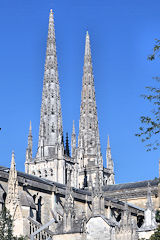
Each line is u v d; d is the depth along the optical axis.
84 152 195.12
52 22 193.88
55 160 169.25
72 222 80.81
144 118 46.94
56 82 185.62
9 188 88.19
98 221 83.06
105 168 194.88
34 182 96.81
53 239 81.19
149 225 92.25
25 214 88.69
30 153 176.12
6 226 69.19
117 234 82.19
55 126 178.12
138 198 133.00
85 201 108.69
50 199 100.50
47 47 190.38
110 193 137.50
